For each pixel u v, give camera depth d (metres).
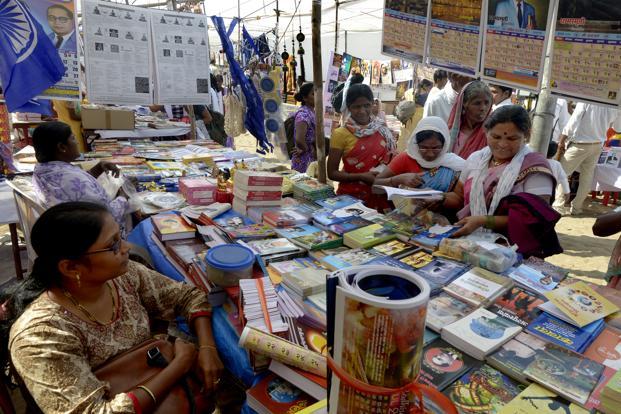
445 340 1.23
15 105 3.03
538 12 1.63
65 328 1.23
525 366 1.08
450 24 1.99
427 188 2.38
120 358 1.33
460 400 0.99
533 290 1.50
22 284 1.33
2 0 2.85
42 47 3.04
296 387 1.14
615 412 0.91
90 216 1.25
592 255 4.35
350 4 8.11
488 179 1.97
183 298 1.61
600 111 4.95
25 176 3.46
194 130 5.32
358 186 2.99
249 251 1.62
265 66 5.15
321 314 1.35
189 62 3.86
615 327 1.29
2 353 1.32
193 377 1.41
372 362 0.70
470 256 1.69
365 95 2.88
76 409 1.12
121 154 4.09
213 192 2.62
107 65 3.46
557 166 2.32
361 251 1.83
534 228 1.79
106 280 1.30
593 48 1.49
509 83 1.82
